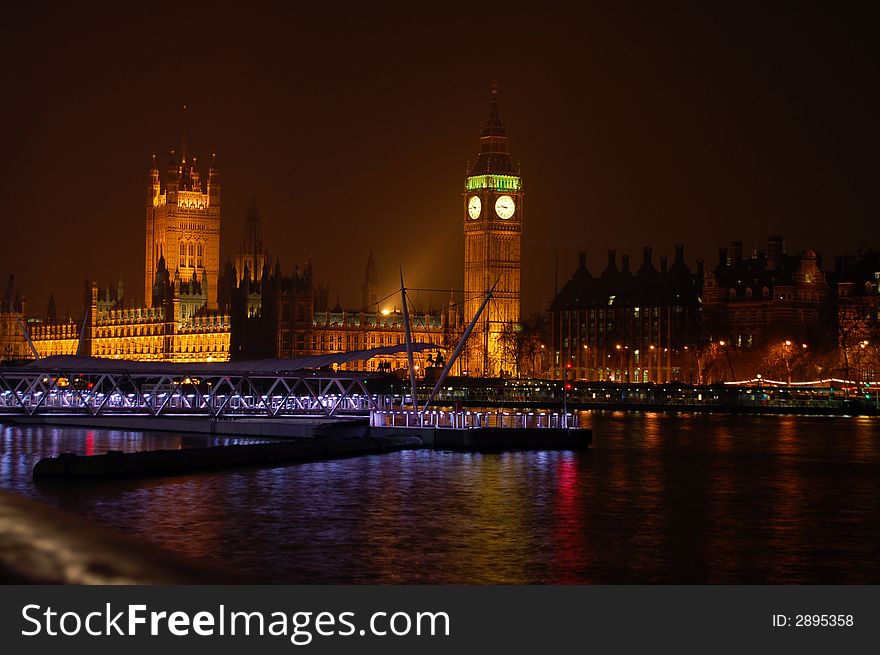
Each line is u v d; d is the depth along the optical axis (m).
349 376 157.38
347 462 108.94
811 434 162.38
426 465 107.06
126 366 166.12
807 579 56.09
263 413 157.12
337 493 85.94
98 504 79.00
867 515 78.12
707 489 92.62
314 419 152.50
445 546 64.19
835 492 91.44
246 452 106.38
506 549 63.50
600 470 105.88
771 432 166.75
